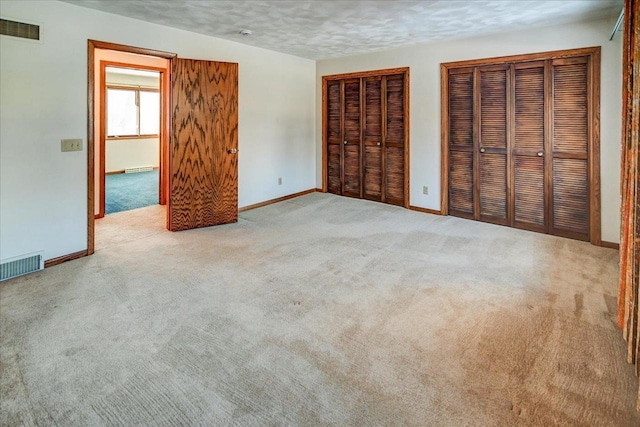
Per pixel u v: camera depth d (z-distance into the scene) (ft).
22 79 9.81
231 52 15.80
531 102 13.73
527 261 11.10
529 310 8.10
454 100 15.79
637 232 6.06
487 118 14.90
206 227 14.83
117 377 5.93
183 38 13.88
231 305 8.37
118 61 16.25
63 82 10.67
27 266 10.18
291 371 6.10
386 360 6.40
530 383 5.81
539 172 13.83
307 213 16.99
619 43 11.67
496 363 6.30
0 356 6.41
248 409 5.27
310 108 20.58
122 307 8.25
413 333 7.23
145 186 24.43
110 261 11.10
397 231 14.24
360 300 8.62
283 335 7.17
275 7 11.21
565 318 7.75
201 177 14.51
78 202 11.28
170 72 13.56
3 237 9.71
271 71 17.89
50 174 10.57
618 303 7.52
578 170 12.94
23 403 5.34
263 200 18.35
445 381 5.86
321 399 5.47
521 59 13.69
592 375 5.97
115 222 15.57
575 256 11.50
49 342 6.88
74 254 11.28
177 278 9.86
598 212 12.48
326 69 20.08
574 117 12.83
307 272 10.28
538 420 5.07
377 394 5.58
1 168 9.57
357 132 19.40
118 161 30.50
